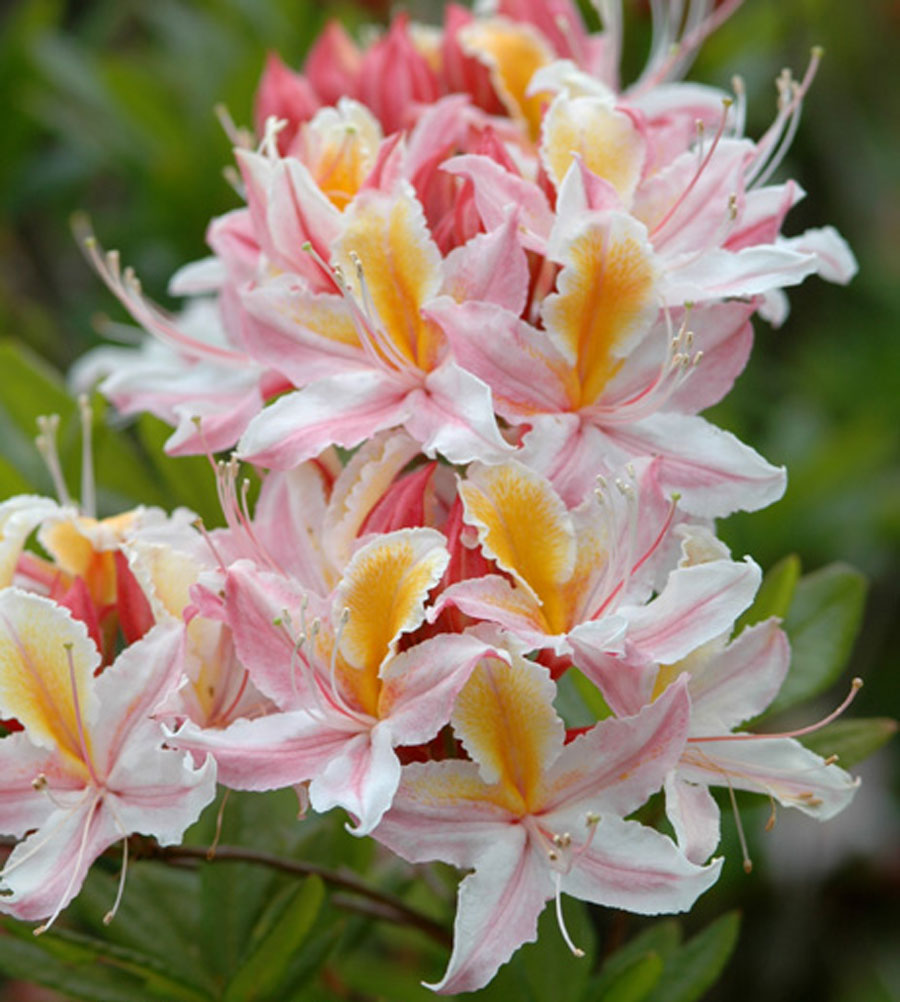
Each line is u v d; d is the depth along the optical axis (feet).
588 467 2.74
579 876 2.67
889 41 4.34
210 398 2.92
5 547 2.80
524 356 2.75
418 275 2.75
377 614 2.69
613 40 3.11
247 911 2.94
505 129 2.92
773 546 3.67
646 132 2.83
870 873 4.09
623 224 2.74
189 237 3.69
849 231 4.35
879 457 3.79
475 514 2.69
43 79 3.80
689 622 2.69
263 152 2.99
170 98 3.76
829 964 4.04
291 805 3.00
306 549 2.78
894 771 4.19
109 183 4.32
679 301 2.77
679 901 2.66
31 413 3.17
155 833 2.69
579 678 2.90
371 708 2.70
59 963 2.90
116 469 3.14
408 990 3.12
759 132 3.92
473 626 2.69
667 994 2.97
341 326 2.79
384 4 3.82
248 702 2.77
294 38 3.79
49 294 4.12
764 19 3.82
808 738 2.96
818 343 4.30
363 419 2.75
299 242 2.81
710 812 2.72
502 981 2.90
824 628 3.01
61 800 2.70
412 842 2.67
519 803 2.69
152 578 2.75
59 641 2.70
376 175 2.82
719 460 2.75
